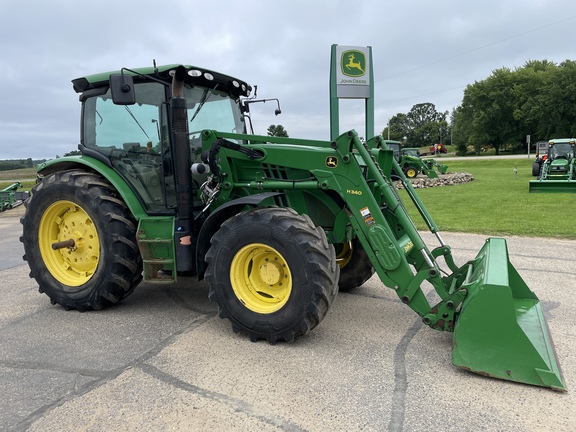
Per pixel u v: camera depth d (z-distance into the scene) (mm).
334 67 11219
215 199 4047
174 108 3775
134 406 2582
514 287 3689
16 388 2816
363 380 2832
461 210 11203
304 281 3191
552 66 69938
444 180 21156
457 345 2861
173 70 3871
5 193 16547
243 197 3689
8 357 3264
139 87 4145
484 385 2744
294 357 3170
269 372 2951
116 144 4297
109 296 4113
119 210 4086
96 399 2666
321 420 2414
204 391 2729
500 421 2385
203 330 3715
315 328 3717
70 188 4137
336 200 3871
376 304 4344
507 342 2750
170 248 3926
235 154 3936
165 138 4098
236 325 3492
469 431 2303
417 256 3900
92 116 4418
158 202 4207
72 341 3533
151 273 4020
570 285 4855
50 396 2713
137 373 2975
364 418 2424
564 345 3348
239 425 2383
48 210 4316
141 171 4191
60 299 4234
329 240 4074
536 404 2533
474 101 69500
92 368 3061
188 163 3881
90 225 4285
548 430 2307
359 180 3428
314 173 3611
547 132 62656
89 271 4352
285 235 3225
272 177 3910
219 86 4613
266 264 3457
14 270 6215
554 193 14641
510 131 66688
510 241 7266
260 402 2598
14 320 4055
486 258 3418
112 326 3842
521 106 65750
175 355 3236
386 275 3369
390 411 2486
